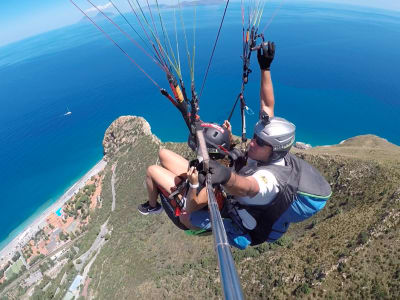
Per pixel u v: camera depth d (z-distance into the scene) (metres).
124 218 108.31
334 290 41.16
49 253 130.75
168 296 58.97
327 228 54.19
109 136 177.38
